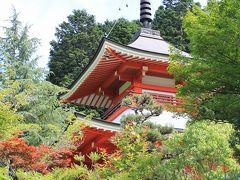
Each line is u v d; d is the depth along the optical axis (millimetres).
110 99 21625
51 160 12367
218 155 10000
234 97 7812
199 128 10234
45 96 21547
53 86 21609
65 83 36656
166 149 10039
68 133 13742
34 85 19516
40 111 20875
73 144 14625
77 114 14688
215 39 7516
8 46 25781
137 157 9852
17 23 26328
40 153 11562
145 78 17500
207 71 8320
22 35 26016
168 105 10078
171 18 40594
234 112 7895
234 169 9938
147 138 11234
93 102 22828
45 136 19234
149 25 22141
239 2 7520
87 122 14773
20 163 10906
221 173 9203
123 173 9844
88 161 16875
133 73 17562
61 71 39000
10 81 12711
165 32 39062
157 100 17109
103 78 19672
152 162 9602
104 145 16047
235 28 7375
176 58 9117
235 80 7855
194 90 8625
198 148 9891
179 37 37938
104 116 20141
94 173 10766
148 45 19922
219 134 10305
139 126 11359
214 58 7766
